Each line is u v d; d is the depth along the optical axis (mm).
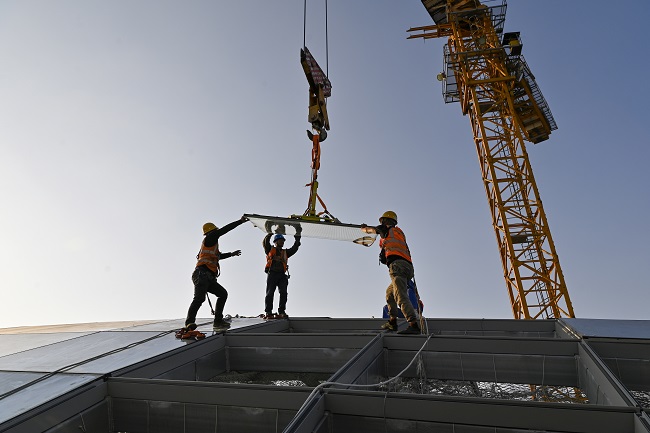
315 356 5137
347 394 3070
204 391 3520
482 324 6645
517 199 29188
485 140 30984
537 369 4336
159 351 5086
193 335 5832
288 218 5867
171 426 3568
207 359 5312
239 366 5500
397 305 6258
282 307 8734
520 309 27406
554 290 27125
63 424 3467
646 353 4172
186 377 4973
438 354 4656
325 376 5035
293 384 4988
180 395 3586
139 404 3752
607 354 4262
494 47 31766
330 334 5152
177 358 4891
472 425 2771
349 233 6465
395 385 4516
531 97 32062
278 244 9023
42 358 5348
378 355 4660
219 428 3408
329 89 7320
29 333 8086
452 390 4383
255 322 7684
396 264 5789
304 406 2902
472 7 33688
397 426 2906
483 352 4539
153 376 4539
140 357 4863
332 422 3049
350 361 3883
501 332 6574
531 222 28328
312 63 7102
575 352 4312
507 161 30188
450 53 32500
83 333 7402
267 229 6637
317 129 6816
